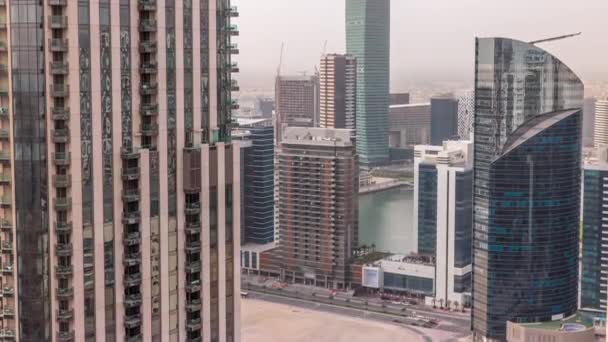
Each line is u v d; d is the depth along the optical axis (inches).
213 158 5743.1
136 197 5344.5
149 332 5497.1
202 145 5674.2
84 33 5039.4
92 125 5128.0
